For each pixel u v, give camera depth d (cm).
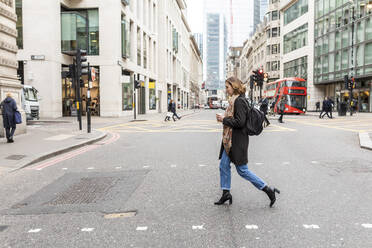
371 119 2230
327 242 295
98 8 2589
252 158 741
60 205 420
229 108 389
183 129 1563
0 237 321
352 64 3019
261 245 290
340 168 624
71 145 927
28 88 1888
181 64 6525
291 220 352
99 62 2581
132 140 1133
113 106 2589
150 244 296
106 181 546
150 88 3828
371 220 349
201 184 512
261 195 447
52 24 2359
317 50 4088
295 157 752
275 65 5669
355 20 3297
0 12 1118
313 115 3070
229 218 360
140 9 3347
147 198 442
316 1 4084
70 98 2631
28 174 614
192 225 340
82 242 304
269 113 2928
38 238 316
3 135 1106
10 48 1180
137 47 3284
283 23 5169
